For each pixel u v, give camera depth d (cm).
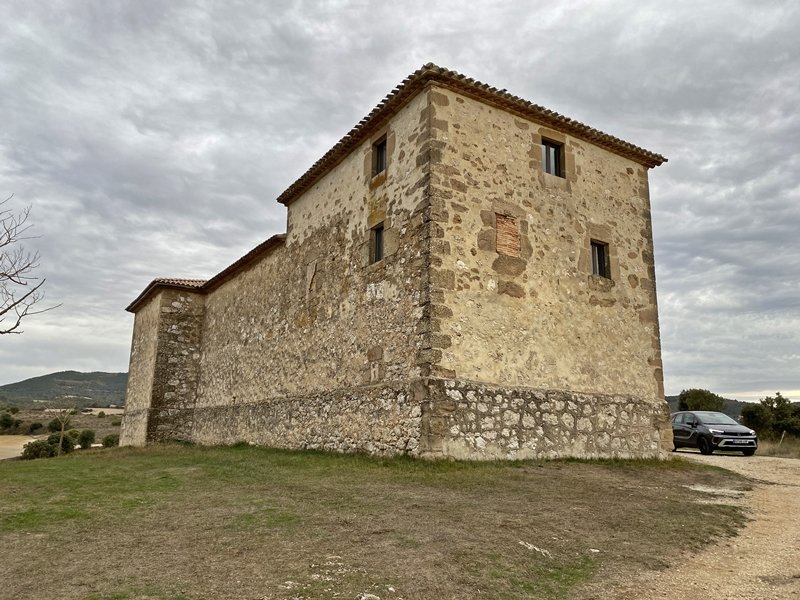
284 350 1458
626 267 1232
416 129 1057
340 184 1305
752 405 2855
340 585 390
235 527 527
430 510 604
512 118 1125
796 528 646
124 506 622
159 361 1997
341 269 1248
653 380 1209
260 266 1686
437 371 932
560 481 823
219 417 1758
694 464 1135
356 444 1062
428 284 960
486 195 1055
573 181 1188
